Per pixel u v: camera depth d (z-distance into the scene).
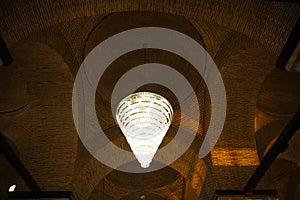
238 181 7.18
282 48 4.87
